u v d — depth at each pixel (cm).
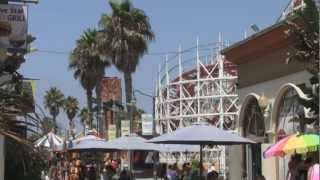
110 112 6212
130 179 3030
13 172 1558
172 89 9994
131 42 4697
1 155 1423
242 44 2953
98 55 5606
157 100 10156
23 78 1593
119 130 5809
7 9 1814
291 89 2547
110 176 3403
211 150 6550
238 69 3142
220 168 5528
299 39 1841
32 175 1589
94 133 5381
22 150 1489
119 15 4719
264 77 2827
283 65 2620
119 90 5912
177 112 9838
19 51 1788
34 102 1402
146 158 5578
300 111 2430
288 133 2573
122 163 4766
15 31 1802
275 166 2697
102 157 4834
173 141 2069
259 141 2900
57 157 4156
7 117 1294
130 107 4734
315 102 1820
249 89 3002
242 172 3077
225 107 9231
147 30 4769
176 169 3081
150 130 4603
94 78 5866
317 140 1842
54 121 1517
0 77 1490
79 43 5891
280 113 2688
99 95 5919
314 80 1820
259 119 2927
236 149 3153
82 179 3700
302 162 2097
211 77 9375
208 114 9319
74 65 5953
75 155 4609
